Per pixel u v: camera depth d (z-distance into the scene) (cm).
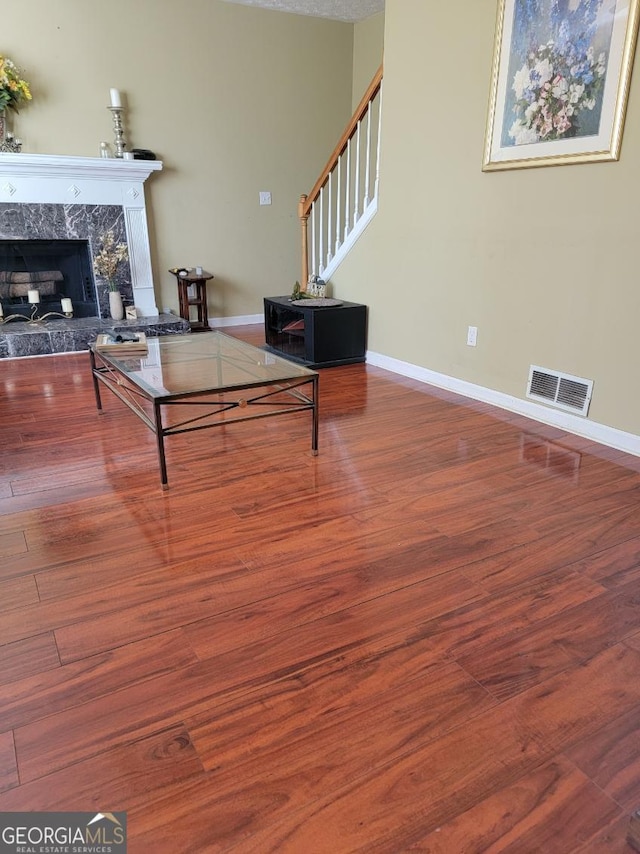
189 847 96
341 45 551
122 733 118
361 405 329
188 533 194
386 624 150
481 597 160
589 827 100
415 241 365
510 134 289
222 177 532
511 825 100
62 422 300
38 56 435
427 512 207
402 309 387
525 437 279
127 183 476
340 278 446
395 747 115
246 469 244
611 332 259
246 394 354
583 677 133
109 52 458
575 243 268
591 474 238
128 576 170
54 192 452
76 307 500
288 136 552
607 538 190
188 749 115
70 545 186
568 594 162
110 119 471
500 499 217
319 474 239
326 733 118
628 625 150
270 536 192
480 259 321
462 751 114
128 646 142
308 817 101
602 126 246
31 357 437
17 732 118
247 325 572
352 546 185
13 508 211
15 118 439
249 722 121
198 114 505
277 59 525
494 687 130
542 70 267
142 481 233
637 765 111
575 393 281
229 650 141
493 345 323
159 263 527
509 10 277
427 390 358
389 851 96
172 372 264
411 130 352
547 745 115
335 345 415
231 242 554
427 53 330
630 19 228
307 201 461
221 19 491
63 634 146
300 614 153
